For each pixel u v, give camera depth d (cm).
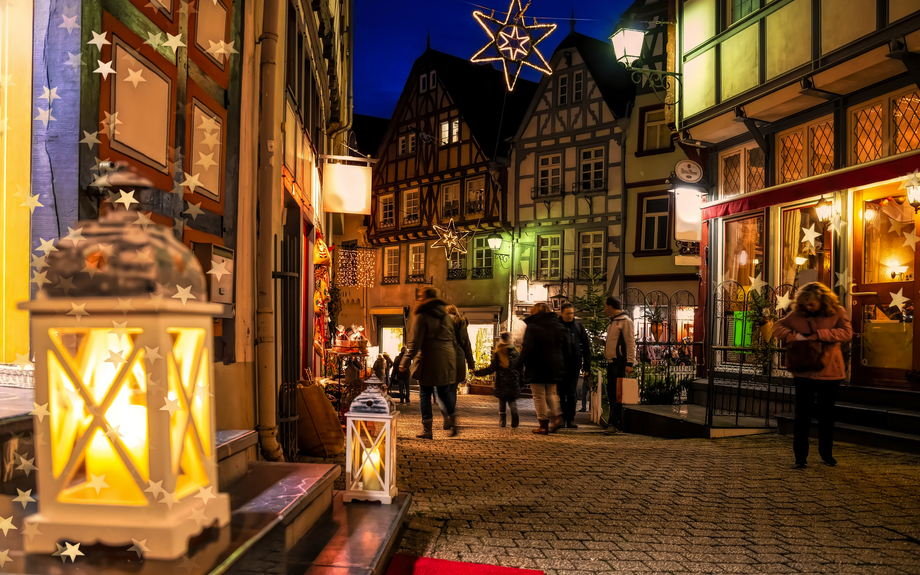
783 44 1009
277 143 552
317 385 612
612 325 974
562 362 895
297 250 589
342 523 341
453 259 2927
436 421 1081
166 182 348
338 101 1470
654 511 435
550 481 527
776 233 1081
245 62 491
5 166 282
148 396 196
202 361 227
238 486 319
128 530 197
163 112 345
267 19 537
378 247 3253
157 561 196
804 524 405
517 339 2670
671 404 1113
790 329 602
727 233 1203
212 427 236
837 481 532
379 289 3228
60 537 199
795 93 983
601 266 2486
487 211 2772
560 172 2606
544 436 854
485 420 1172
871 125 933
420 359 791
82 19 277
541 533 381
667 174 2341
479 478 536
